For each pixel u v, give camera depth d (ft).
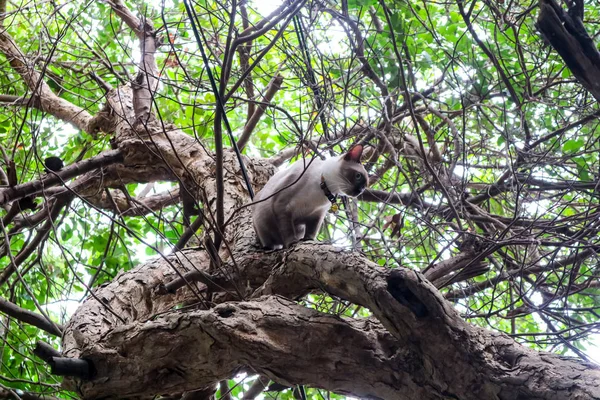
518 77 18.48
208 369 11.07
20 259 18.95
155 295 15.71
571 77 18.75
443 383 9.82
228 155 19.45
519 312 16.39
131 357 11.25
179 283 14.35
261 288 13.37
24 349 20.80
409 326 9.76
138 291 15.44
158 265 16.19
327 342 10.62
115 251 21.86
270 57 23.15
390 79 17.28
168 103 23.61
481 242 15.90
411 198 16.52
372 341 10.55
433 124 20.18
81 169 18.80
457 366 9.64
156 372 11.28
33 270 22.63
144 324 11.26
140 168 19.69
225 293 14.64
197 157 19.42
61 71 26.50
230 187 18.48
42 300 22.70
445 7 18.70
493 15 16.52
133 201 17.98
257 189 19.22
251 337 10.48
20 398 15.47
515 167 16.79
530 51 17.57
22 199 17.47
